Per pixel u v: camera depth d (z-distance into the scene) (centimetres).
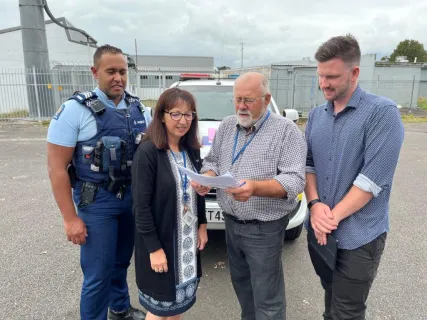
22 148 916
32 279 311
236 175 208
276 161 200
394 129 175
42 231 410
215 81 562
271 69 1739
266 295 214
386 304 282
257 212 205
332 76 180
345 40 177
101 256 226
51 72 1440
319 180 204
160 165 194
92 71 225
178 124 192
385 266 342
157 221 197
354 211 182
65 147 210
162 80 1847
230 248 231
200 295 297
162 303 205
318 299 292
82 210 224
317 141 203
